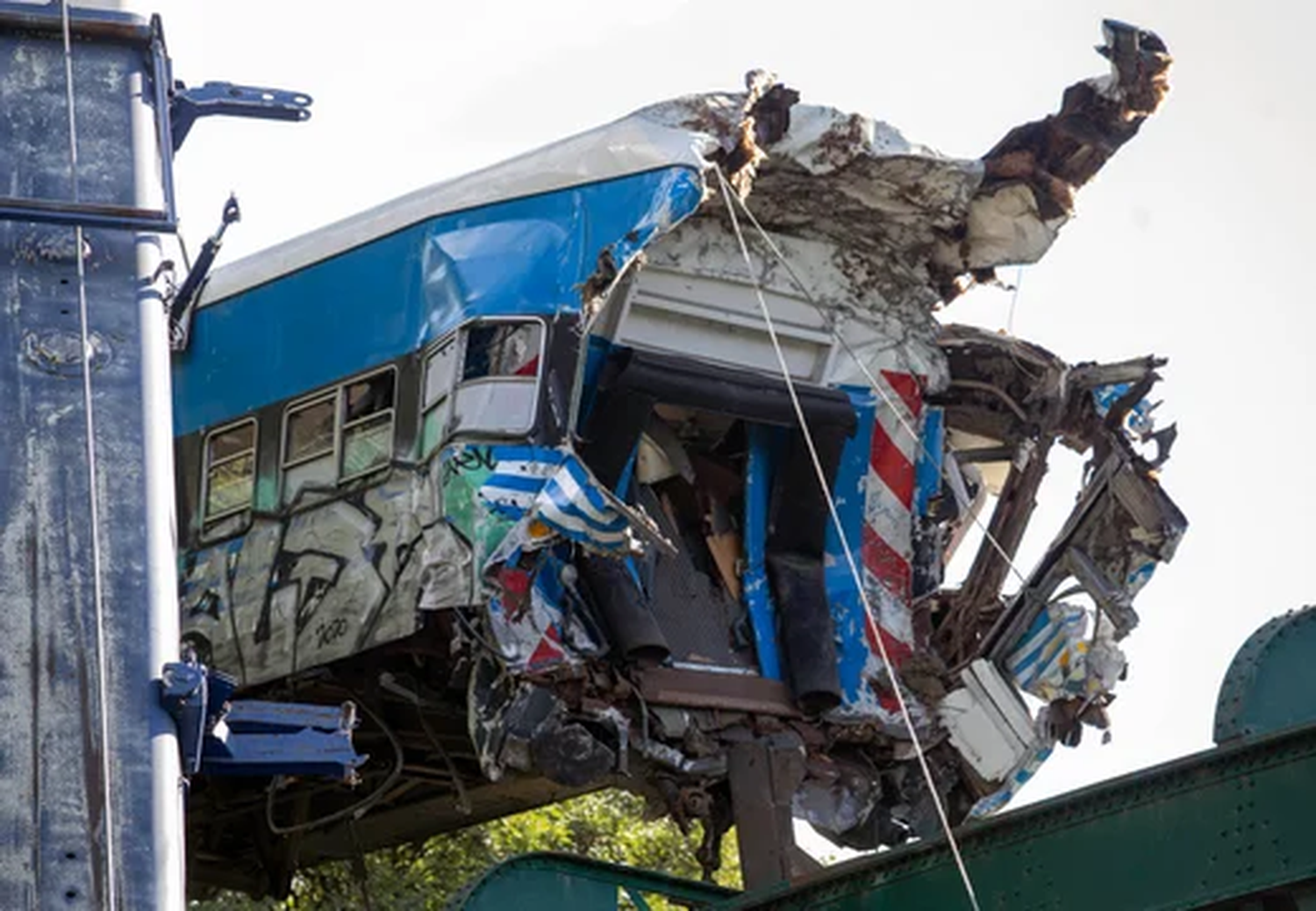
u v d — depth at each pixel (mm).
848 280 32438
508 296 29484
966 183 31578
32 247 15680
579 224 29391
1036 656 32219
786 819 29969
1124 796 23734
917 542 32812
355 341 31719
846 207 31828
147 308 15609
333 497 31312
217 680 14797
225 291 33750
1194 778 23312
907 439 32625
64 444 14828
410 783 34719
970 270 32906
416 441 30281
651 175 28922
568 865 26766
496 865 26281
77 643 13945
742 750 30234
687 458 31188
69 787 13320
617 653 29156
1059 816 24188
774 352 31891
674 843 42438
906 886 25219
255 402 32844
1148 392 32031
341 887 38844
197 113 18125
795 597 31125
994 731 31938
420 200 31875
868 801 31297
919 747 27703
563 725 28750
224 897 39094
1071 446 32938
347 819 35719
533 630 28625
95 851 13133
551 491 28000
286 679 31484
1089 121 31594
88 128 16422
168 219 15977
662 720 29812
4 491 14523
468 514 28828
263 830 35875
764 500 31578
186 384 33719
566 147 30203
